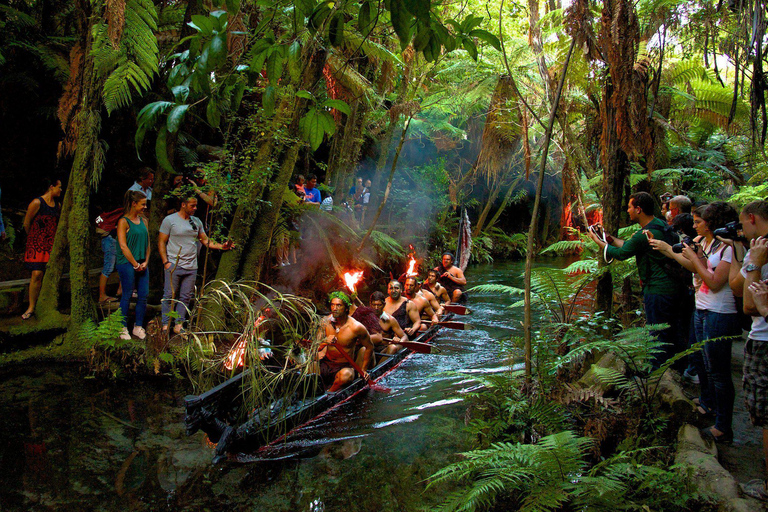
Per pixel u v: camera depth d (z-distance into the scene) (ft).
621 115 13.52
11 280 22.58
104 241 22.29
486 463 10.40
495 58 31.17
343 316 17.29
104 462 12.39
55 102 29.96
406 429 14.53
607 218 15.70
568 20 13.20
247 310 16.40
